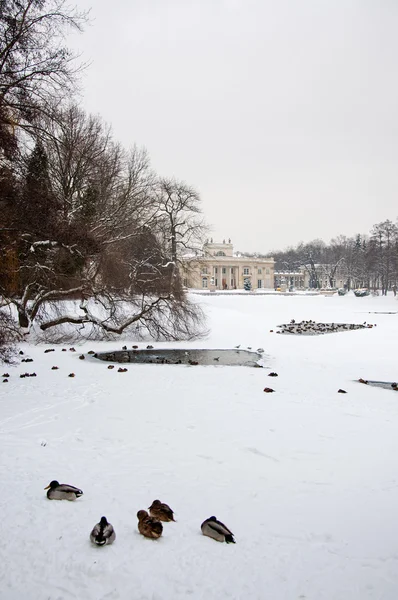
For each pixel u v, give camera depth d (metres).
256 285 137.38
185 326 35.66
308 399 15.59
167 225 51.78
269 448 10.48
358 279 128.88
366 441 11.05
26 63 15.95
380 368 22.48
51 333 33.28
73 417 13.02
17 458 9.62
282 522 7.03
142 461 9.57
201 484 8.41
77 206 32.88
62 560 5.88
